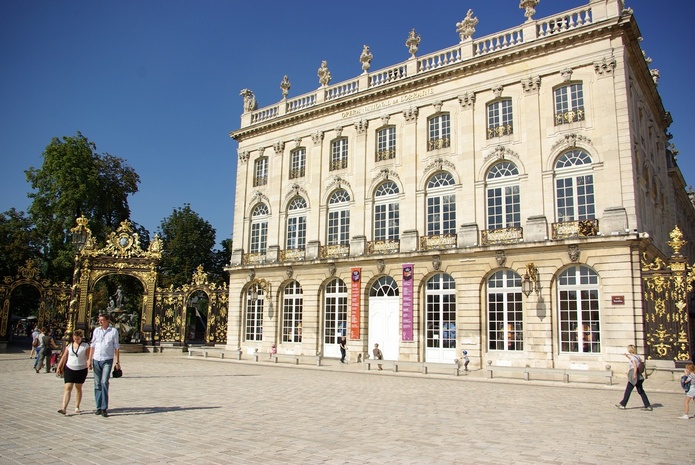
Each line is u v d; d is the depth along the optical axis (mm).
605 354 23875
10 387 17125
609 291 24062
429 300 29938
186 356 35000
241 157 40875
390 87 32938
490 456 8641
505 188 28469
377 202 33250
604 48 26203
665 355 22500
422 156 31531
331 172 35625
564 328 25344
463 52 30781
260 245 39062
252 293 36906
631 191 24656
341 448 9078
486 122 29547
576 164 26516
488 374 23438
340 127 35500
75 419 11453
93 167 49469
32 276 36250
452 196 30328
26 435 9742
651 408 14406
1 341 35062
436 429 11039
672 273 22781
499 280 27672
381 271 31562
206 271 60719
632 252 23766
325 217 35344
